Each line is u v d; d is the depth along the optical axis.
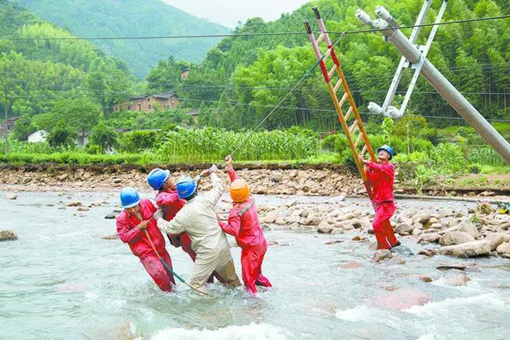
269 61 82.25
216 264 6.52
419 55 11.69
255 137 31.23
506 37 57.22
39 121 88.69
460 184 20.05
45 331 5.38
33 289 6.95
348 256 8.74
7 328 5.47
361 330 5.24
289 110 70.50
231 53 130.38
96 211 15.52
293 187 22.98
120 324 5.40
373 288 6.79
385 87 59.62
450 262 8.14
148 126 95.81
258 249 6.50
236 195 6.43
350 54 68.25
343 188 21.73
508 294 6.46
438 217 11.68
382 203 8.59
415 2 69.06
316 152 32.50
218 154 30.12
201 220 6.43
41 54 190.62
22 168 31.98
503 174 23.05
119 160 30.69
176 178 27.53
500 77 55.34
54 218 13.93
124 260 8.69
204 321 5.63
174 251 9.42
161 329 5.41
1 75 135.75
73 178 30.02
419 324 5.44
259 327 5.36
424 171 19.98
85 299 6.47
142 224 6.55
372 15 74.56
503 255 8.53
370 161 8.78
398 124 29.69
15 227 12.32
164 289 6.62
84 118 87.88
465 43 60.41
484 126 12.30
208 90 113.69
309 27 8.11
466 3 69.56
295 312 5.86
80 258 8.85
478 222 10.71
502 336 5.11
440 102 57.91
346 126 8.58
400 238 10.17
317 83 65.06
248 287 6.48
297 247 9.56
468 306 6.00
